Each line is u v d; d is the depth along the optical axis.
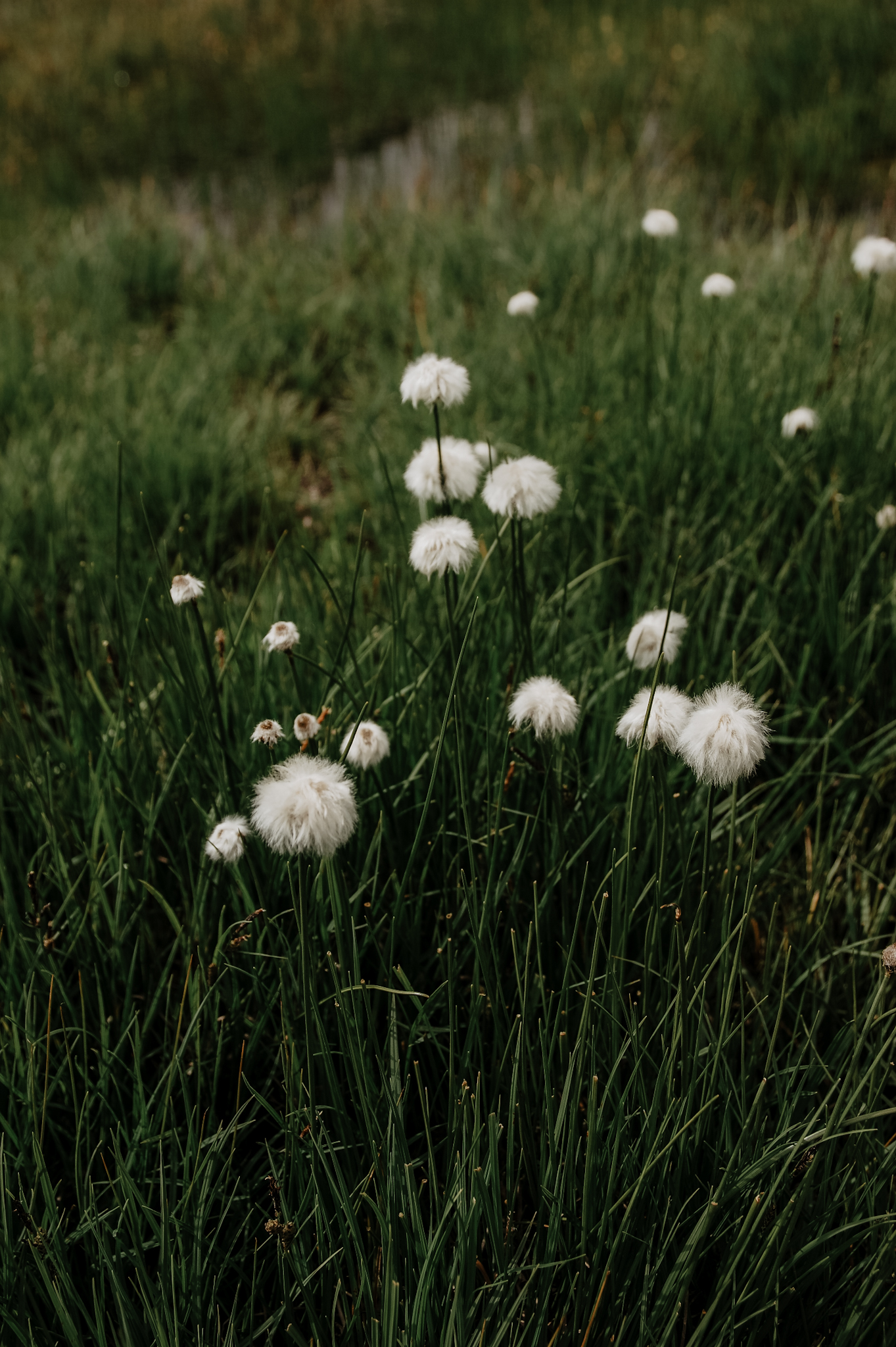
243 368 1.61
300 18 3.71
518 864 0.73
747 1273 0.63
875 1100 0.65
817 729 0.88
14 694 0.84
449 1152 0.65
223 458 1.25
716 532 1.00
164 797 0.75
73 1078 0.70
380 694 0.81
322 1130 0.65
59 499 1.14
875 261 0.96
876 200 2.08
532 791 0.77
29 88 3.31
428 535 0.69
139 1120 0.67
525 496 0.70
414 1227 0.63
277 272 1.91
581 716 0.80
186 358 1.56
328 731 0.75
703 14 3.07
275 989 0.71
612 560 0.83
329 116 2.95
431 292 1.66
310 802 0.59
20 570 1.03
